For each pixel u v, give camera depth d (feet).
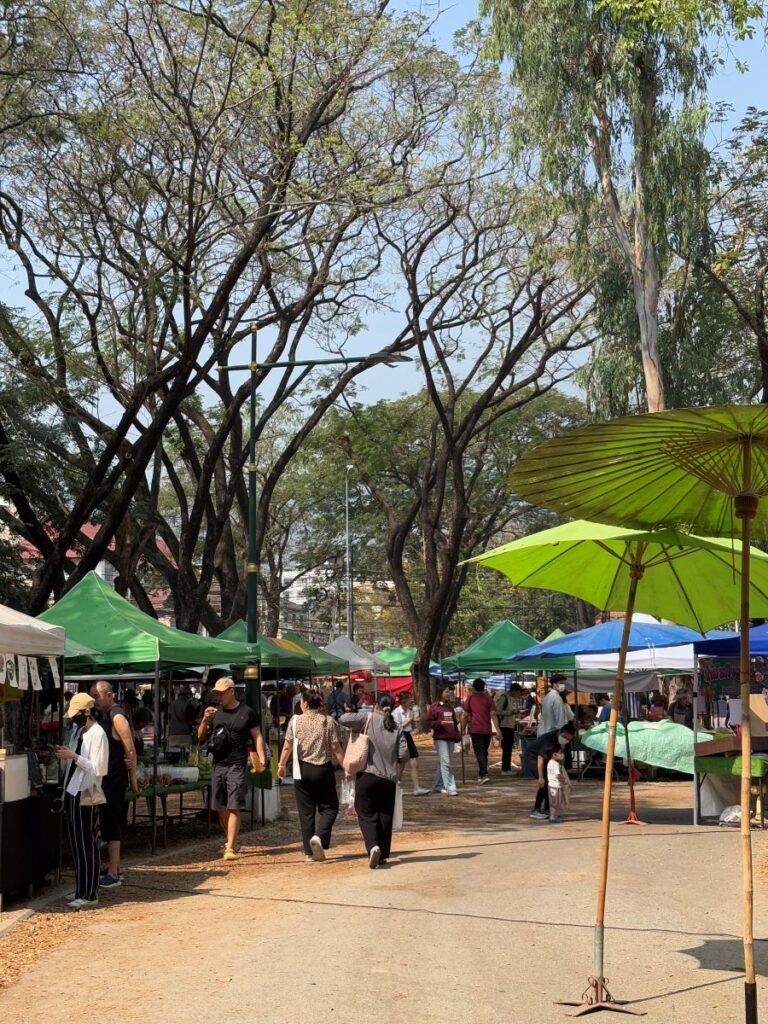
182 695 64.64
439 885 36.27
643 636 67.21
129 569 84.89
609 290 90.02
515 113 84.58
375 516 182.39
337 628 240.53
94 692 38.58
